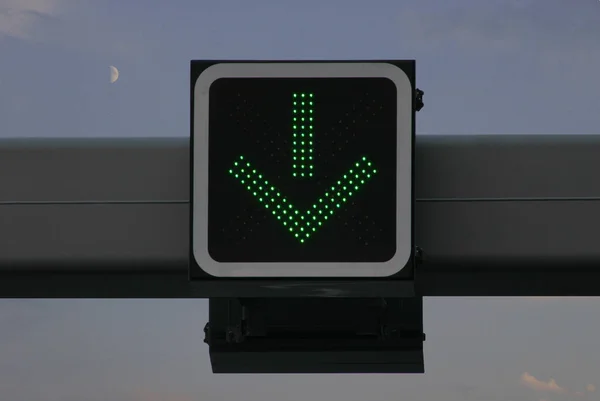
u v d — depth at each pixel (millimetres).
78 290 6000
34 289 5980
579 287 5930
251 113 5062
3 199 5719
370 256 5016
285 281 5016
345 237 5020
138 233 5688
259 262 5016
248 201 5035
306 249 5016
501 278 5785
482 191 5660
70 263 5680
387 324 5840
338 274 5004
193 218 5035
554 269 5672
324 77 5062
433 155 5691
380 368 5902
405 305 5863
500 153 5695
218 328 5840
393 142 5039
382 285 5047
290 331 5820
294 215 5027
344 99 5059
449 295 6031
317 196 5035
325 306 5820
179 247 5672
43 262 5676
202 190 5039
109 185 5727
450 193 5660
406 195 5023
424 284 5844
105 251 5680
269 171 5043
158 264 5680
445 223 5641
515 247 5629
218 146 5047
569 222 5645
